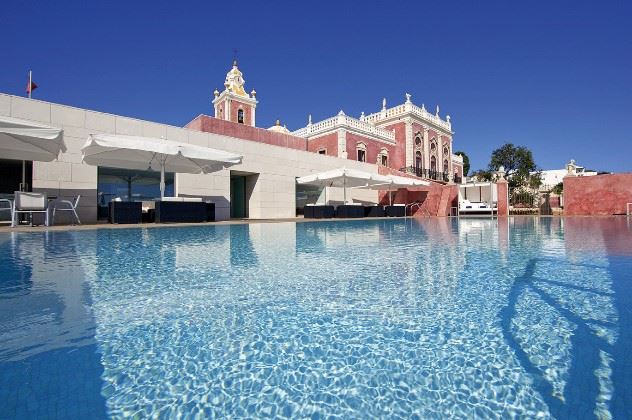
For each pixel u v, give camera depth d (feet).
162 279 10.38
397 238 22.04
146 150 29.27
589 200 55.52
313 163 58.23
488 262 13.05
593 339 5.94
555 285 9.48
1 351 5.64
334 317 7.21
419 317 7.14
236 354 5.63
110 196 37.04
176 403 4.32
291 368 5.19
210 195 44.19
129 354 5.60
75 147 33.88
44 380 4.80
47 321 6.92
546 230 27.76
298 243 19.21
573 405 4.18
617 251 15.43
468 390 4.56
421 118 103.91
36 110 31.78
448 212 58.44
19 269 11.41
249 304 8.05
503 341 5.95
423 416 4.04
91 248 16.03
